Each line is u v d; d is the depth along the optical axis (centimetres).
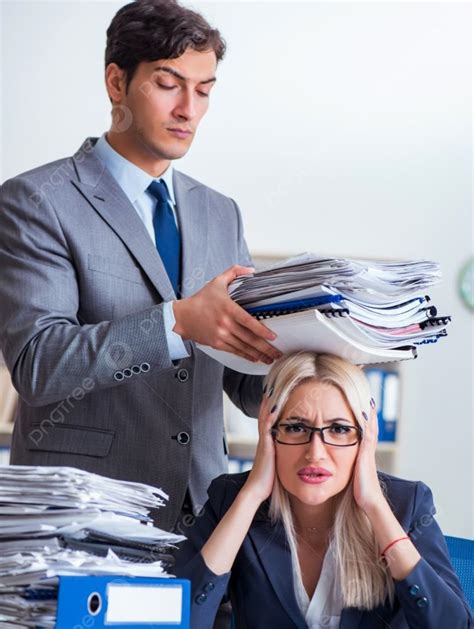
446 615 154
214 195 214
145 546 133
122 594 115
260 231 439
